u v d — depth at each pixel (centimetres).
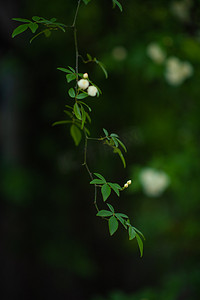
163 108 374
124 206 459
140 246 111
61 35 369
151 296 263
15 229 461
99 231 500
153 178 283
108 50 328
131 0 281
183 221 324
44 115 450
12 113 471
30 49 405
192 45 295
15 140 470
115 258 520
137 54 307
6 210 461
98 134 404
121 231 503
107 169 418
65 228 478
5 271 477
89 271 454
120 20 314
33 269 488
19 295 485
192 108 348
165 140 383
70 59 384
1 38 396
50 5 358
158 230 350
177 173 294
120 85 379
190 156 311
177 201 363
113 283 530
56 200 464
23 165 461
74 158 434
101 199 471
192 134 349
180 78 299
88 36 357
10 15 395
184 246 321
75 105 115
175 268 333
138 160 407
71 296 521
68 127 430
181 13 279
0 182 426
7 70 437
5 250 466
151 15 294
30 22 121
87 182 454
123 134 403
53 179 463
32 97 452
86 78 118
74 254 458
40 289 501
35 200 459
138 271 543
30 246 462
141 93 378
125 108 394
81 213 482
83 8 322
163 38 297
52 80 429
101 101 390
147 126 386
